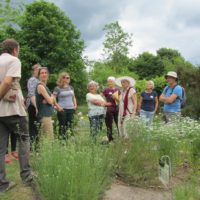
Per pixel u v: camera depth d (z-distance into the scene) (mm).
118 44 25547
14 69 2551
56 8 20578
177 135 3566
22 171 2805
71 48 21031
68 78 4375
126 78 4633
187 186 2906
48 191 2402
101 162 2766
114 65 25578
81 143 3014
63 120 4270
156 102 5480
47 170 2527
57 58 20047
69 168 2441
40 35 19516
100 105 4598
